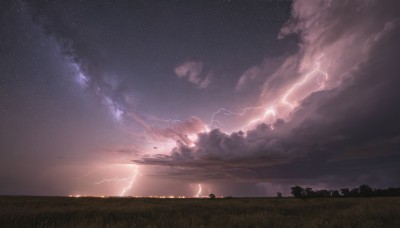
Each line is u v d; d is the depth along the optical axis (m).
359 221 9.66
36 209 14.77
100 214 13.91
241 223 10.23
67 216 12.77
